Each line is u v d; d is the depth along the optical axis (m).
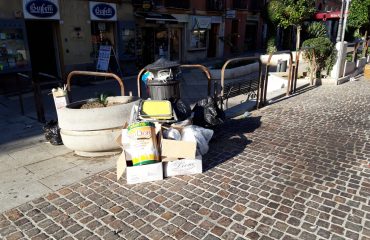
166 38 18.36
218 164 4.65
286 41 25.95
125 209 3.53
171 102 5.10
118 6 14.12
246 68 13.99
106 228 3.21
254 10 25.88
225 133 6.05
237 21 24.41
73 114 4.62
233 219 3.33
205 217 3.36
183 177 4.24
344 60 11.71
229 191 3.88
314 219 3.32
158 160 4.19
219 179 4.18
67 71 12.71
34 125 6.84
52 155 5.09
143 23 15.84
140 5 15.19
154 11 16.77
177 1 18.25
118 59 14.66
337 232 3.11
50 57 12.62
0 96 10.12
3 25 10.37
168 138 4.32
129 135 4.12
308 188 3.96
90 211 3.50
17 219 3.38
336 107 8.00
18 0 10.66
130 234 3.11
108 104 5.42
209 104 5.55
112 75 5.58
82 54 13.17
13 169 4.59
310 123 6.68
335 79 11.05
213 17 21.47
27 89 10.98
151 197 3.76
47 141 5.75
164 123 4.63
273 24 17.70
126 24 14.53
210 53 22.66
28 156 5.06
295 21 16.86
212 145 5.42
